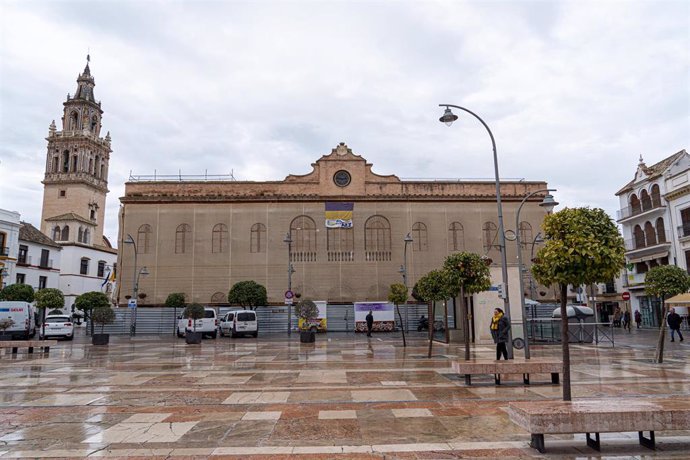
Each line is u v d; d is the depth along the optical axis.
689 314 36.28
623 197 46.59
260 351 21.33
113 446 6.34
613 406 6.19
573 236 7.08
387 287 41.66
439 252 42.53
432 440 6.51
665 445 6.27
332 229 42.38
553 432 5.79
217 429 7.19
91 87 75.62
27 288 36.44
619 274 7.32
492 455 5.86
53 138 69.69
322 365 15.40
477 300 24.23
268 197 42.44
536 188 44.50
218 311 39.88
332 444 6.37
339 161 43.97
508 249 42.91
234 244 41.81
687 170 38.00
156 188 43.19
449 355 18.52
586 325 23.88
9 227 46.47
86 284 64.88
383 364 15.52
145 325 40.16
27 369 14.97
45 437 6.80
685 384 11.00
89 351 22.23
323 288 41.34
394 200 43.03
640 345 22.77
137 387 11.16
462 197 43.38
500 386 10.89
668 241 40.19
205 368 14.85
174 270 41.34
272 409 8.58
